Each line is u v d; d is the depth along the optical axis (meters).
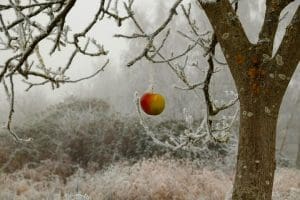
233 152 12.58
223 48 2.10
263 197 2.00
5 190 8.97
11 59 2.28
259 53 2.04
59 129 13.27
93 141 13.09
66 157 12.30
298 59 2.04
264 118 2.02
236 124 12.55
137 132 13.64
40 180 10.58
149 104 2.30
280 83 2.02
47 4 2.24
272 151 2.04
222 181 10.44
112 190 9.09
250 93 2.03
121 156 12.81
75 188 9.42
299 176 11.55
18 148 12.07
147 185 9.40
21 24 2.32
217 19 2.06
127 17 2.35
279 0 2.11
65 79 2.50
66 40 2.46
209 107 2.87
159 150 13.00
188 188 9.55
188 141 2.97
